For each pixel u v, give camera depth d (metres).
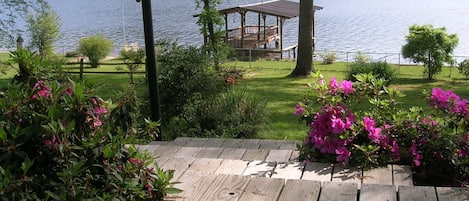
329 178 2.51
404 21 36.09
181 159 2.82
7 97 1.69
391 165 2.76
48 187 1.59
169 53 7.11
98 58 19.88
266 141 4.13
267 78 15.59
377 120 3.18
